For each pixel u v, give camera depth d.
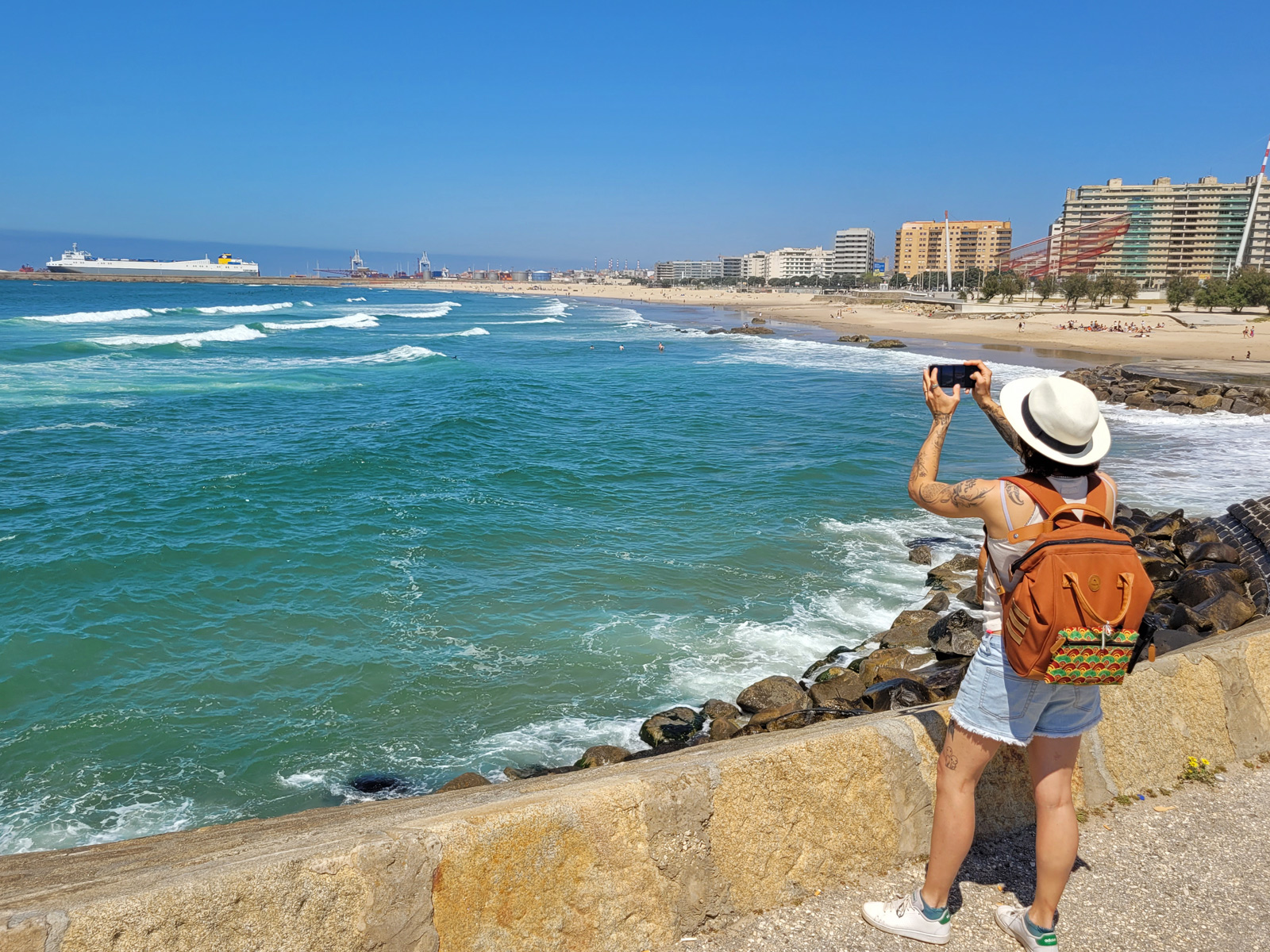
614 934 2.56
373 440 24.95
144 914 2.11
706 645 10.96
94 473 20.11
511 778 8.03
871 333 80.00
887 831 3.02
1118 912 2.79
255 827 4.51
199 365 46.59
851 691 9.03
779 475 20.94
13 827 7.37
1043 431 2.42
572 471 21.28
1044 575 2.25
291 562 14.00
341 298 172.12
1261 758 3.78
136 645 10.90
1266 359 50.28
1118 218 160.00
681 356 60.09
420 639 11.17
